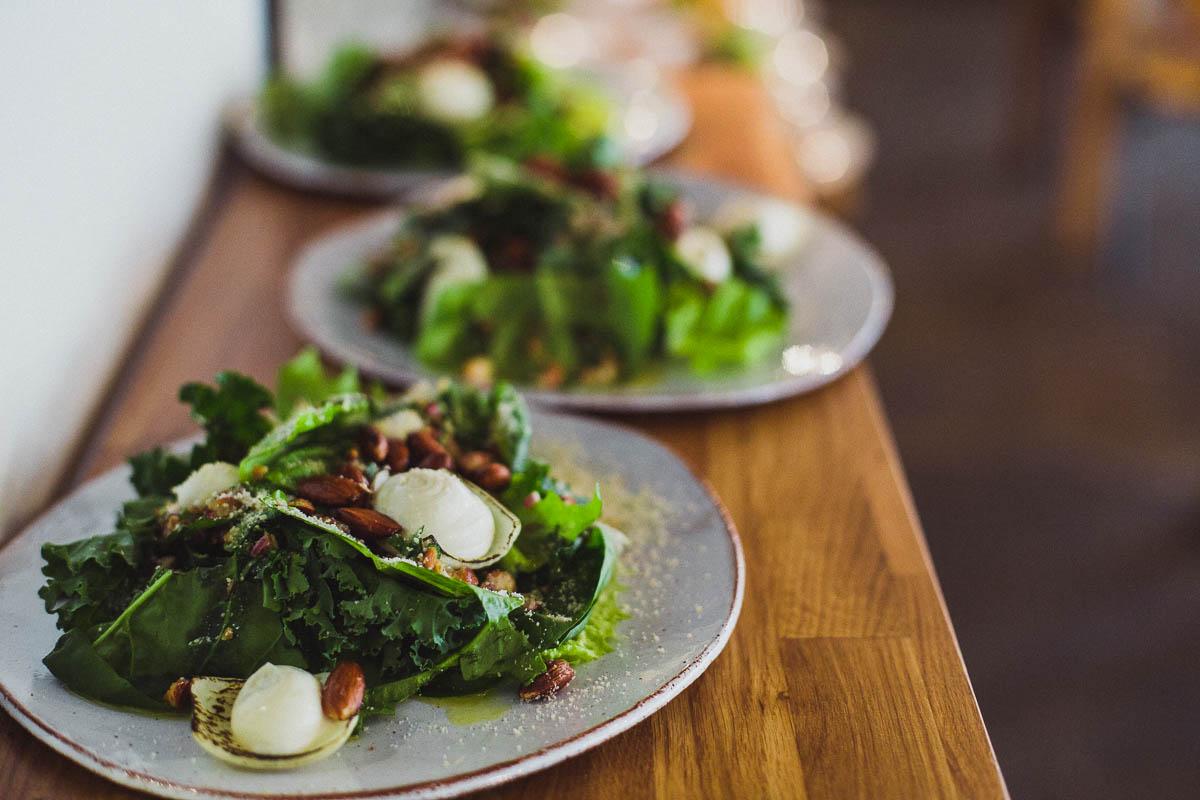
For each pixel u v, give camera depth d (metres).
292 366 0.72
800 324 0.87
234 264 0.94
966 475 1.85
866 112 3.49
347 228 0.96
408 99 1.12
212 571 0.56
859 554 0.66
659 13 1.94
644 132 1.18
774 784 0.54
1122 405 2.04
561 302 0.82
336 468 0.60
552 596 0.60
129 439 0.73
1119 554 1.68
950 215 2.81
